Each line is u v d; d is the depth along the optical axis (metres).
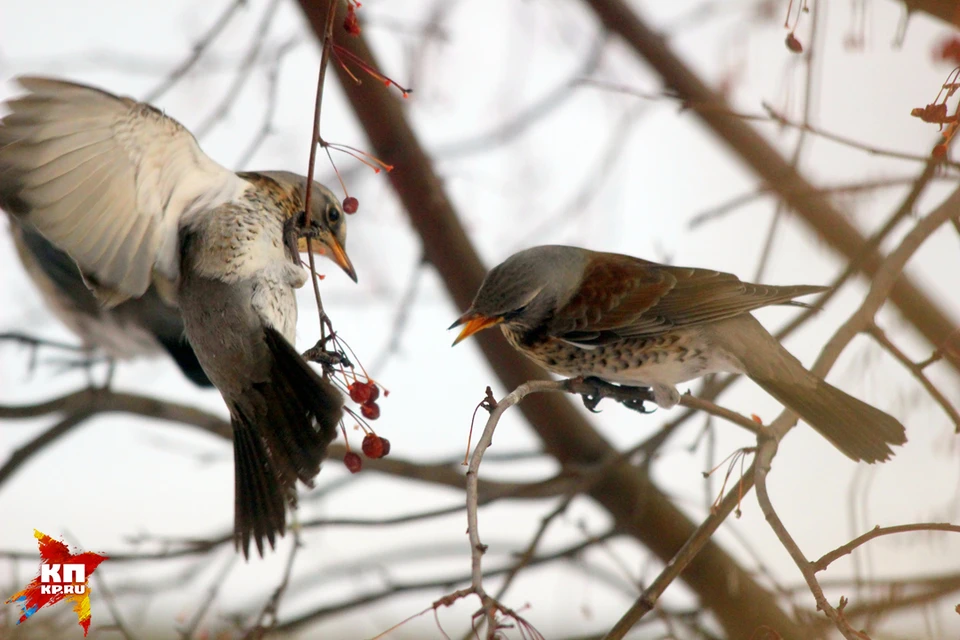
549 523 10.62
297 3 11.88
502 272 9.42
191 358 10.55
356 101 12.33
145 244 7.70
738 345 9.51
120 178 7.46
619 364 9.72
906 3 8.86
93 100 7.00
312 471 7.66
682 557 7.60
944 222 9.02
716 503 7.75
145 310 10.46
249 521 7.72
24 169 6.89
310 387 7.72
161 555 10.81
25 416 12.00
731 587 10.71
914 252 9.04
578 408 12.71
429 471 12.53
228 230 8.16
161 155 7.62
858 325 8.91
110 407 12.24
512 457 12.78
